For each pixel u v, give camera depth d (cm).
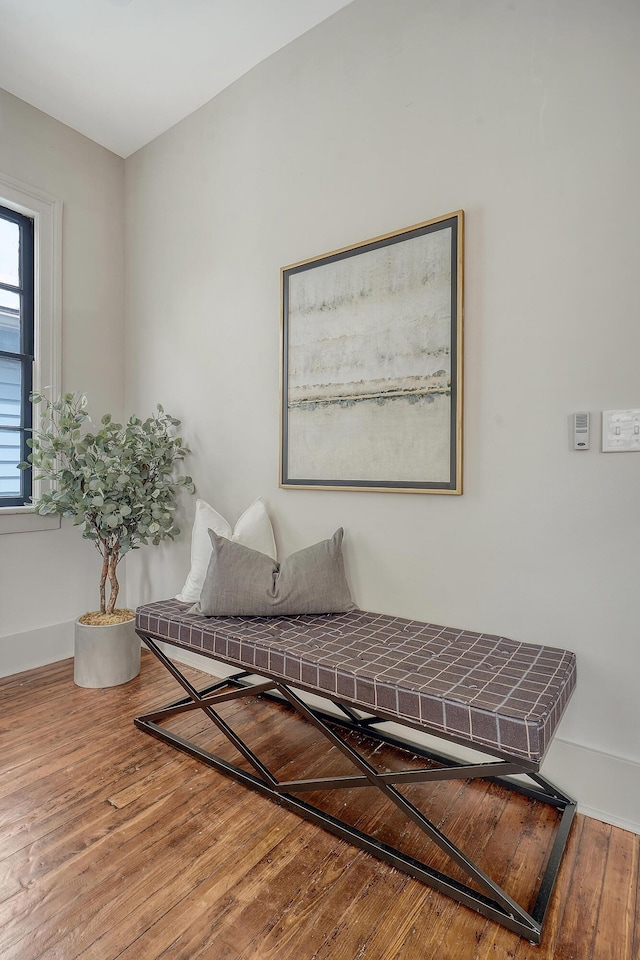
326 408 217
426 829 130
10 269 274
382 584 203
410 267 191
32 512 271
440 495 187
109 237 311
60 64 243
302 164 228
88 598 300
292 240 232
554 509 163
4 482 272
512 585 171
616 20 151
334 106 216
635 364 149
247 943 112
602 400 154
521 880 129
